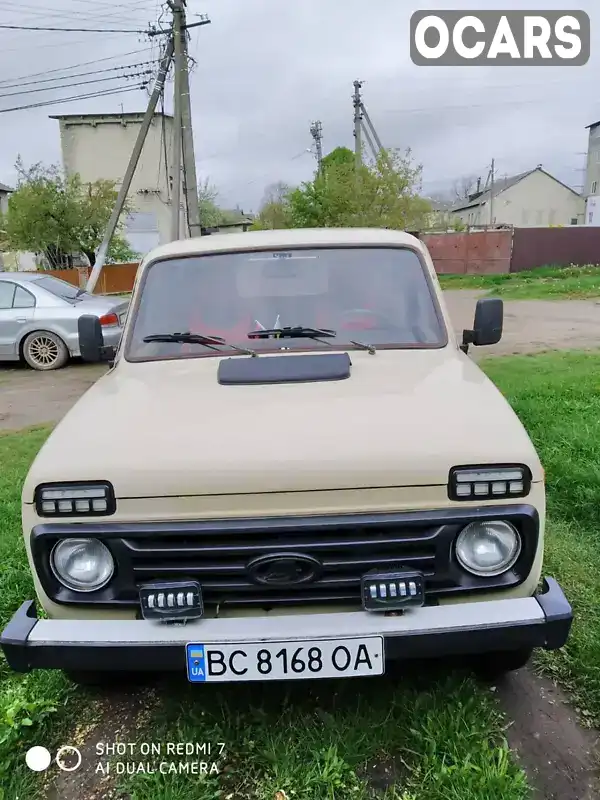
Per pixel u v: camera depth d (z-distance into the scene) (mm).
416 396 2553
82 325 3756
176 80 18859
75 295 10773
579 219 68938
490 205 66812
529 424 6000
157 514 2170
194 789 2336
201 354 3139
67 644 2199
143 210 39156
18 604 3475
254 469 2145
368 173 30094
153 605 2186
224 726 2633
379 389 2637
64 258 32281
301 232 3646
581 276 23266
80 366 10672
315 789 2312
